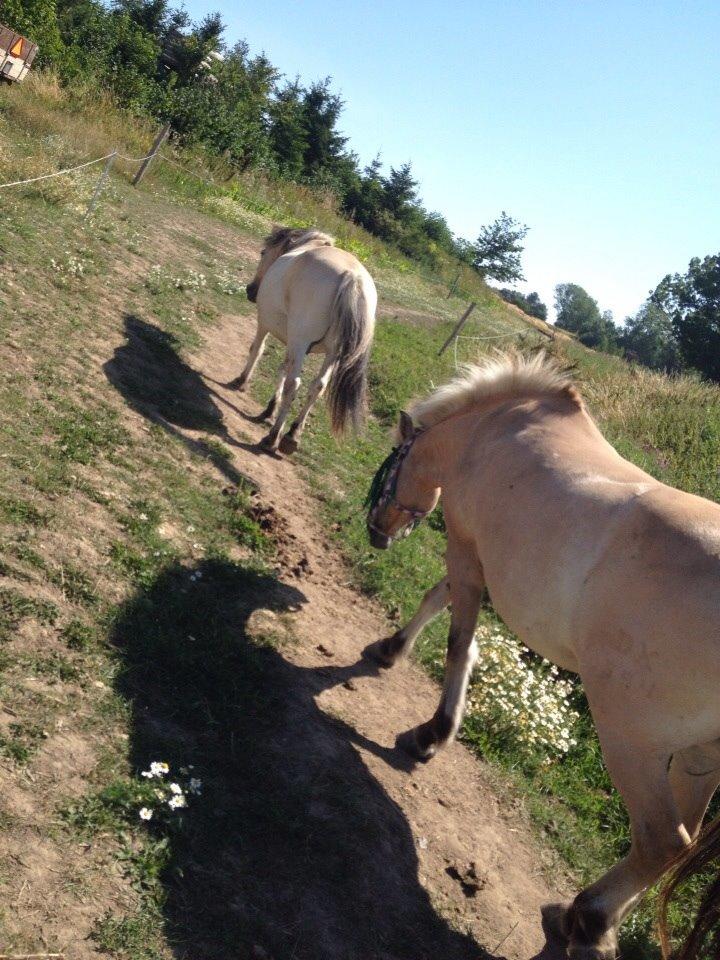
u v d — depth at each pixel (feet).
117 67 96.37
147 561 16.61
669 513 11.11
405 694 18.11
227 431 26.91
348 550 23.18
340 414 25.68
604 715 10.94
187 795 11.67
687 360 212.43
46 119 59.00
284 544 21.52
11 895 9.10
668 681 10.20
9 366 21.71
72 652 13.12
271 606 18.24
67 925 9.14
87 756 11.42
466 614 15.79
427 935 12.00
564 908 13.26
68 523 16.25
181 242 51.83
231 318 40.91
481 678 19.70
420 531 28.40
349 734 15.49
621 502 11.72
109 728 12.10
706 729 10.11
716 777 11.67
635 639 10.58
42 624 13.33
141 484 19.61
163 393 26.50
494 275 271.08
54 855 9.80
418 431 18.25
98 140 63.26
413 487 18.24
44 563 14.65
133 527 17.35
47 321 26.35
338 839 12.55
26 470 17.22
